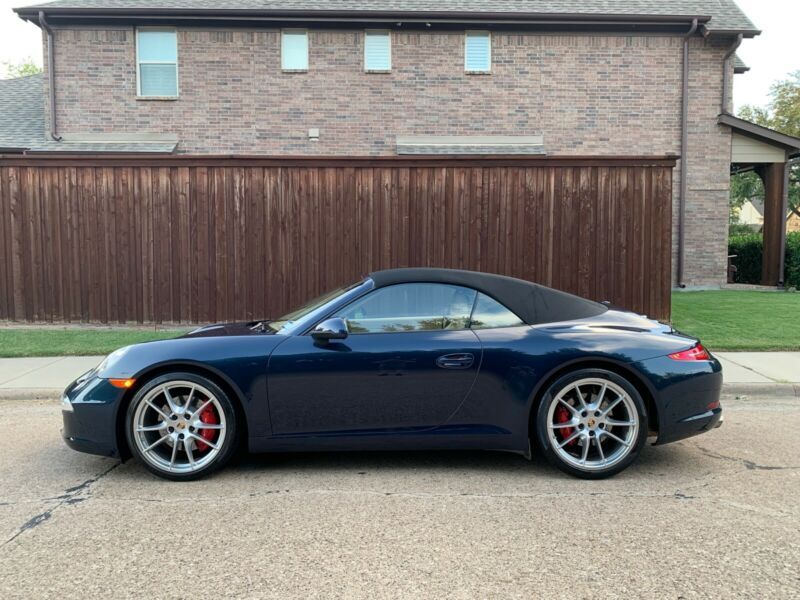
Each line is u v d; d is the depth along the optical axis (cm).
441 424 406
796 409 596
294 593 267
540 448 406
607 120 1443
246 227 951
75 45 1373
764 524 337
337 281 955
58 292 960
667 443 441
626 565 291
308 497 378
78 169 946
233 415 406
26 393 637
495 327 419
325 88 1410
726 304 1170
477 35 1423
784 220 1476
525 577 280
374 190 948
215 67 1393
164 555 302
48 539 320
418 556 301
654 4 1476
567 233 948
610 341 408
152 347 414
